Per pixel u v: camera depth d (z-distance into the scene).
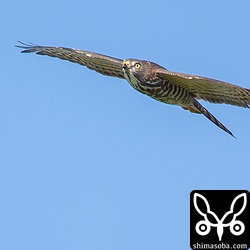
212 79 21.72
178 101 23.09
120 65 23.94
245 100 22.22
